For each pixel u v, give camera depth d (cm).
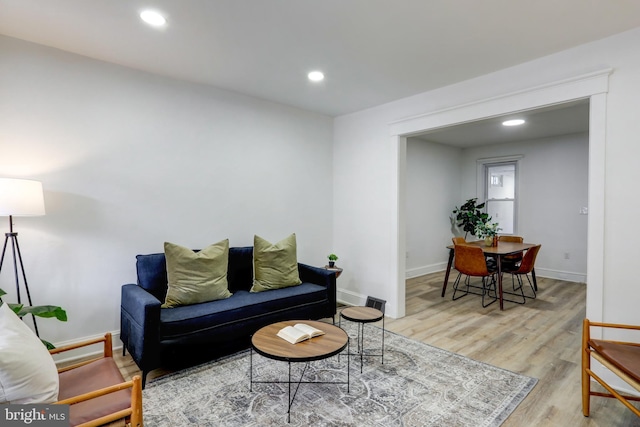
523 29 220
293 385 227
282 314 293
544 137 575
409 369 250
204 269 282
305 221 417
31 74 245
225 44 245
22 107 242
